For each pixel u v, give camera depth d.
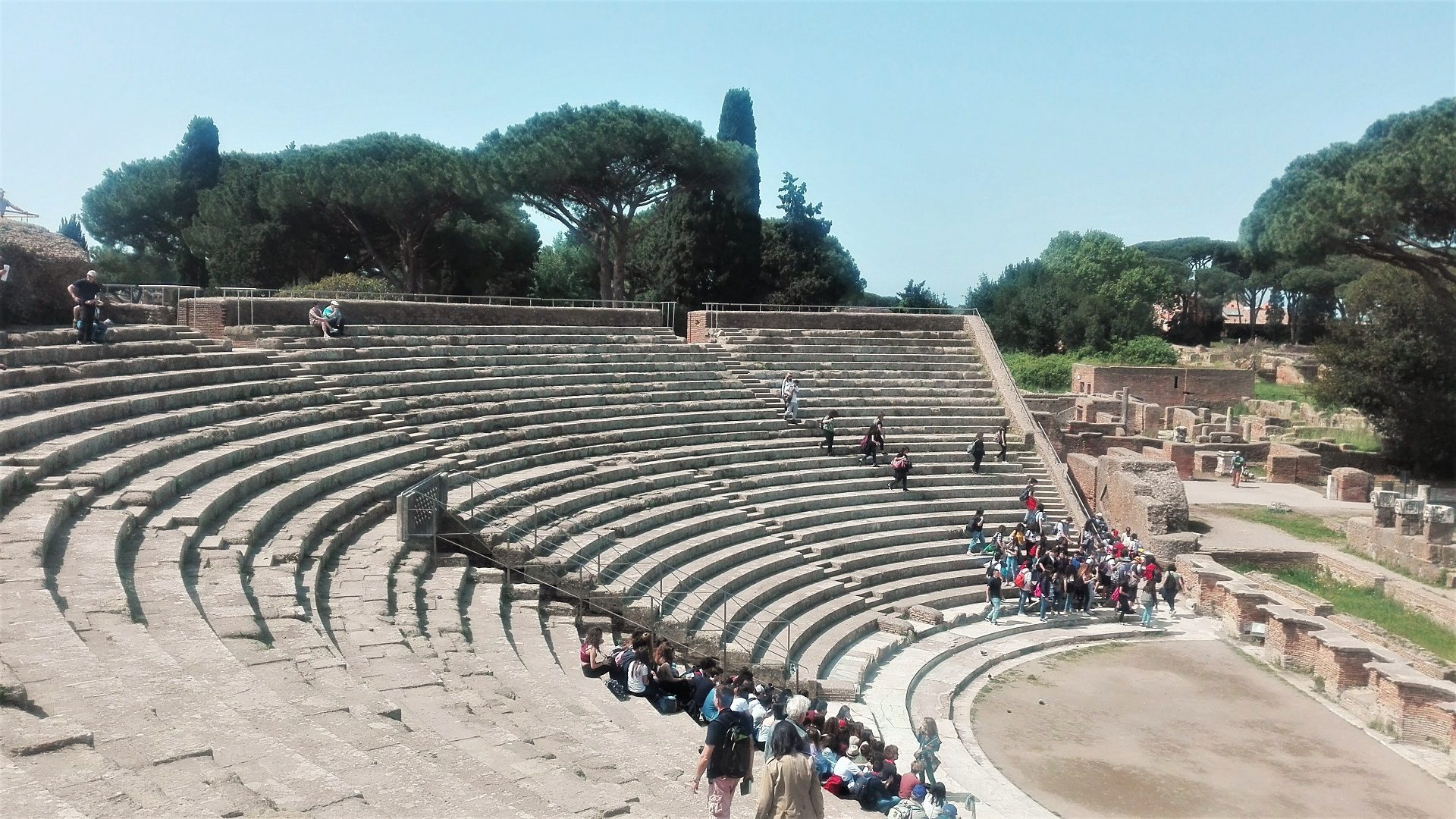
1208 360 91.44
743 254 58.50
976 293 99.06
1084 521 33.97
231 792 7.35
